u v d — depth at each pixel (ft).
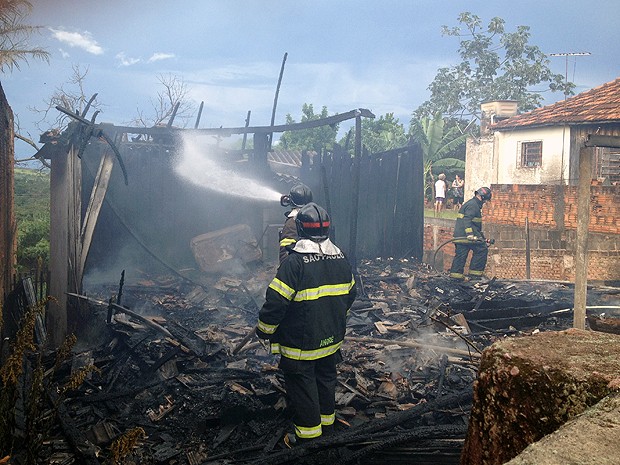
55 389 14.64
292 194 17.78
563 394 3.48
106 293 24.70
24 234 34.14
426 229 42.57
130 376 16.06
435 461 11.77
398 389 15.64
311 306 11.74
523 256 37.22
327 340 12.07
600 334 4.25
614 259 35.55
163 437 12.98
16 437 10.21
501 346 4.06
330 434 12.74
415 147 37.45
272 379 15.39
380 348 18.48
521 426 3.69
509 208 39.93
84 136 20.12
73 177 20.07
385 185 35.91
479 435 4.03
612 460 2.52
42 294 19.95
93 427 12.71
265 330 11.70
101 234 28.63
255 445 12.59
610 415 2.94
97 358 16.94
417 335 20.24
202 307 23.45
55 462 11.35
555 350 3.92
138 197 29.60
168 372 15.96
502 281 31.14
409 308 24.13
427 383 16.01
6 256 19.39
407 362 17.52
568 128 55.21
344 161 34.01
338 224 33.50
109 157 21.40
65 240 19.19
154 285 26.73
